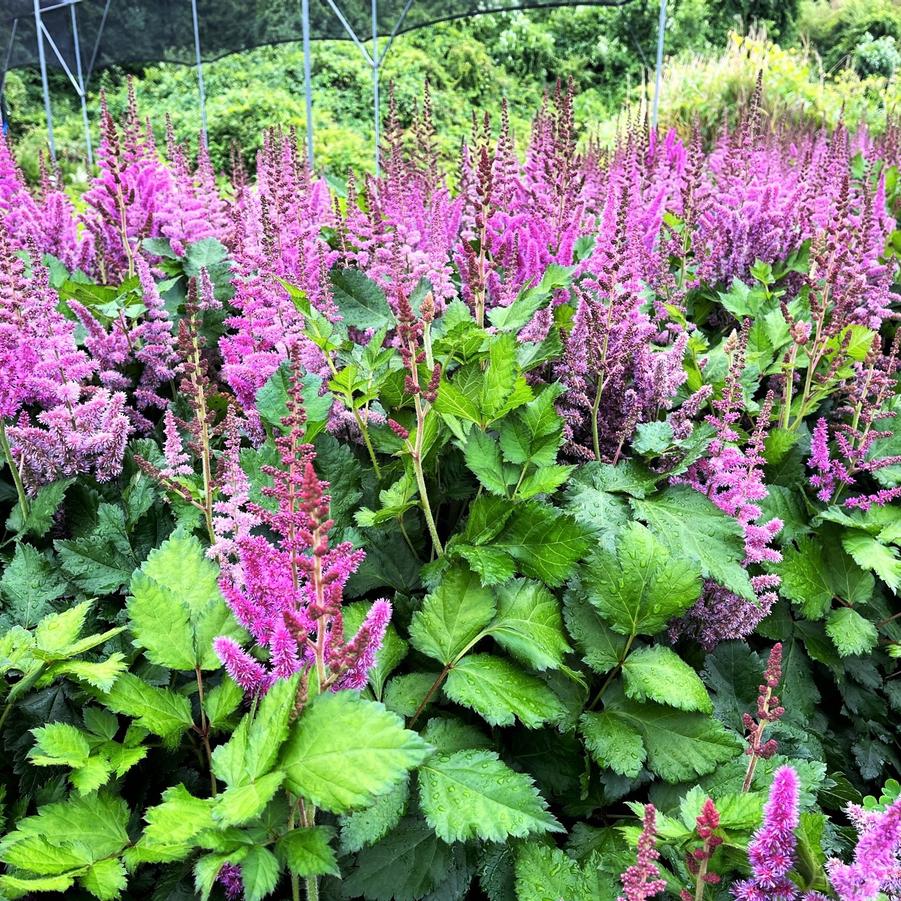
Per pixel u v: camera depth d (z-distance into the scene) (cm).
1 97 614
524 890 147
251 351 218
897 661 232
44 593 175
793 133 777
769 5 2289
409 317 163
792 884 126
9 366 191
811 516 235
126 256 321
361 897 154
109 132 292
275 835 118
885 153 568
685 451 210
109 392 218
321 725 116
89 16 1193
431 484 207
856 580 226
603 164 485
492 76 1981
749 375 248
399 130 350
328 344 194
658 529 191
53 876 131
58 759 134
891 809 113
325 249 269
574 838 166
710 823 123
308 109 558
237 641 150
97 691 146
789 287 330
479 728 163
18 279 203
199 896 141
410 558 190
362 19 999
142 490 192
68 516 201
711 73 1143
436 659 165
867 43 2136
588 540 171
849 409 243
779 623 223
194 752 165
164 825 114
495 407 184
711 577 188
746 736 190
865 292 301
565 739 173
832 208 319
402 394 197
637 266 239
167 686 159
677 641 206
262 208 238
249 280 224
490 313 219
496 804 140
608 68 2100
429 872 149
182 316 271
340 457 192
